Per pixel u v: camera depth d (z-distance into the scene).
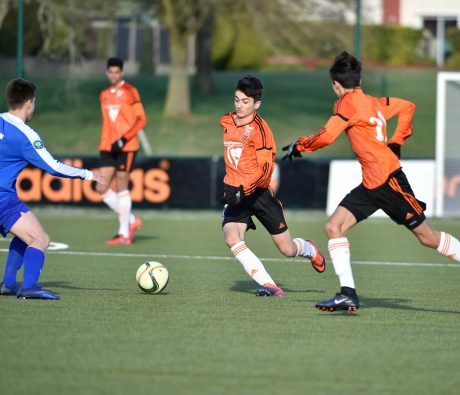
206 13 94.31
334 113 24.09
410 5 146.75
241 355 19.88
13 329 22.42
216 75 119.00
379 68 125.12
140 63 117.75
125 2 96.31
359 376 18.27
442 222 56.91
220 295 28.52
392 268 37.12
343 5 96.50
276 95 108.88
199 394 16.81
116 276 32.81
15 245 27.61
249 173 27.02
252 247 44.44
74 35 91.88
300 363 19.23
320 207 60.34
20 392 16.94
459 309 26.58
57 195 60.81
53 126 94.38
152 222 55.25
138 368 18.69
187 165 60.47
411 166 60.44
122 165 43.19
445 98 60.28
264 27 94.19
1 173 25.98
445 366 19.23
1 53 103.62
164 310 25.41
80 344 20.83
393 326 23.52
